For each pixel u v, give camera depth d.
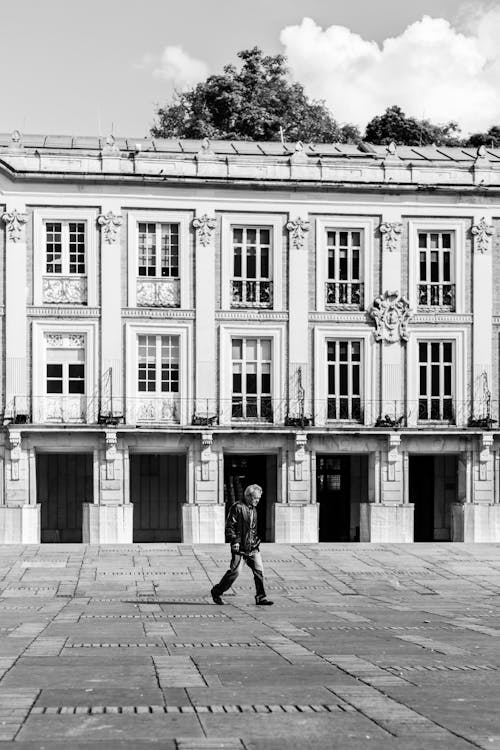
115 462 37.97
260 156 40.91
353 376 39.72
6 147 38.22
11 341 37.84
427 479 42.75
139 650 13.94
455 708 9.77
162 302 38.66
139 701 10.02
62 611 21.16
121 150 41.34
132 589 26.92
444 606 23.14
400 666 12.28
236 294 39.12
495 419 39.88
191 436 38.31
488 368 39.97
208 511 38.28
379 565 32.69
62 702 9.97
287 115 62.38
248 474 41.28
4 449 37.56
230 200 38.94
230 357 39.06
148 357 38.81
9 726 8.94
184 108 62.88
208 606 22.44
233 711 9.58
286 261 39.28
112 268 38.34
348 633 16.34
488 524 39.44
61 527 41.34
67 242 38.41
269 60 63.28
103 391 38.06
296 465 38.81
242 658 13.01
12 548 35.59
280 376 39.09
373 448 39.28
